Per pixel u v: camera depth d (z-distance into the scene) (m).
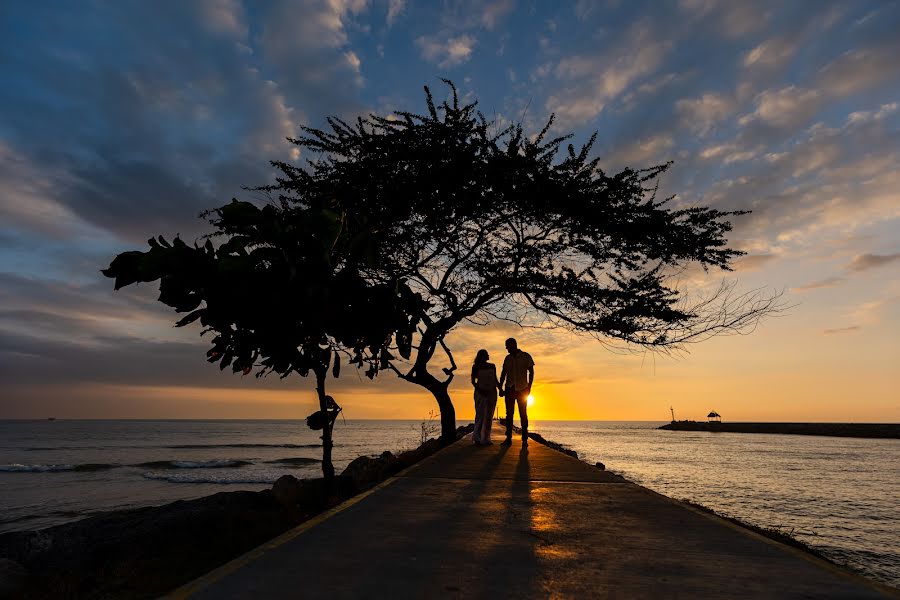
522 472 7.20
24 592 4.13
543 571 2.86
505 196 11.48
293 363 5.98
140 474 41.72
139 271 5.23
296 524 5.34
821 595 2.50
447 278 13.21
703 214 11.74
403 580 2.67
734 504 23.69
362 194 11.25
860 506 24.20
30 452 73.19
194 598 2.37
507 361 11.16
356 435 125.56
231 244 5.68
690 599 2.44
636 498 5.24
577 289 12.00
